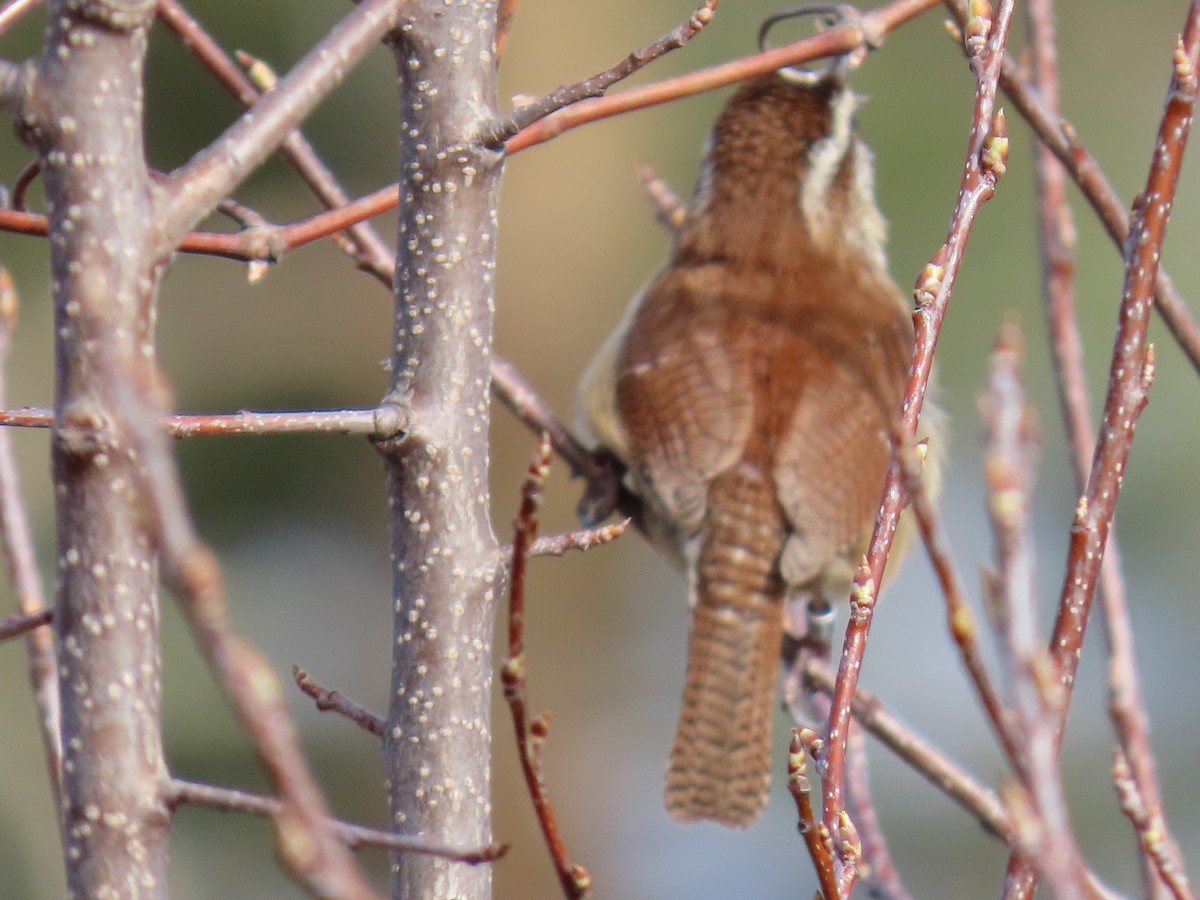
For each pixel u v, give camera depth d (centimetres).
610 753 1977
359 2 468
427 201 538
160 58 1891
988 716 382
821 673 935
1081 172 676
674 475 916
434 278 537
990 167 499
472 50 539
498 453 1861
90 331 397
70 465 399
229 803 405
